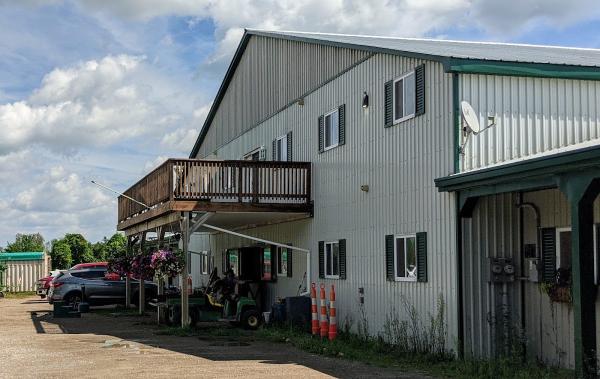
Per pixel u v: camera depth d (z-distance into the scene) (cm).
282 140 2356
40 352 1555
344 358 1439
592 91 1462
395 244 1617
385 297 1658
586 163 1011
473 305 1369
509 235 1396
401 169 1598
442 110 1439
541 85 1430
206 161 2027
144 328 2123
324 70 2041
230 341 1755
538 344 1352
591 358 1030
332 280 1950
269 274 2417
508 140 1404
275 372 1262
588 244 1041
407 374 1241
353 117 1848
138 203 2433
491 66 1395
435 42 2075
